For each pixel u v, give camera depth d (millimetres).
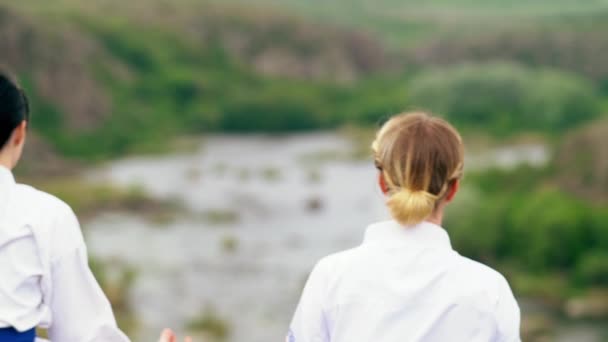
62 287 4273
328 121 166375
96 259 62062
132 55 176875
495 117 165750
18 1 166625
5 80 4297
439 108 169625
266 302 53156
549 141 137250
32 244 4223
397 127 4094
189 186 93500
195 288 55906
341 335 4082
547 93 167375
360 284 4098
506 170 90812
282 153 122750
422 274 4066
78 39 165000
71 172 112938
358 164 106688
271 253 65188
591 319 52312
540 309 54312
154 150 131250
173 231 72750
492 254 64000
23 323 4129
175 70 177750
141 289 55125
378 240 4184
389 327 4004
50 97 145125
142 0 199625
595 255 59781
